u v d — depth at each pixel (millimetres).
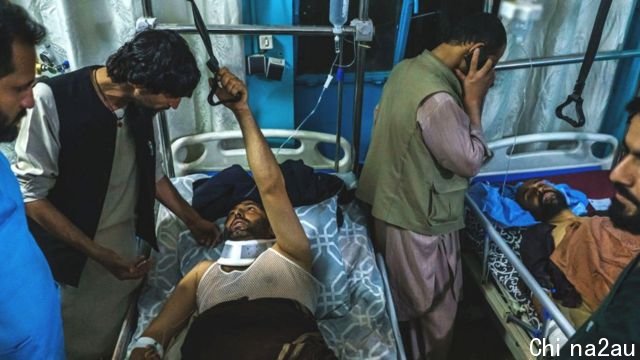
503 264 1844
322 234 1781
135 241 1650
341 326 1666
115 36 1862
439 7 1993
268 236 1634
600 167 2311
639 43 2154
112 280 1598
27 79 877
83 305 1579
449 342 1953
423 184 1624
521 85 2125
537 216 1962
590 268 1649
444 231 1705
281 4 1897
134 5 1792
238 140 2162
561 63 1820
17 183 991
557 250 1762
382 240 1849
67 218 1378
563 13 1979
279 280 1539
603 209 2016
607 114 2354
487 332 2283
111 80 1228
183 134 2072
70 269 1456
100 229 1486
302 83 2148
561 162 2297
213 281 1556
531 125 2277
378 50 2127
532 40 2027
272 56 1977
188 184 1954
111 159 1362
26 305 916
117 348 1477
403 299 1862
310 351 1335
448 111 1458
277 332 1386
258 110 2088
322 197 1890
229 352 1335
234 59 1920
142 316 1641
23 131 1224
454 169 1543
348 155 2141
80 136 1278
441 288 1839
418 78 1529
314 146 2150
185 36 1863
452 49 1523
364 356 1540
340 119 1959
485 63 1490
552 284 1706
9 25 822
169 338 1521
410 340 2066
